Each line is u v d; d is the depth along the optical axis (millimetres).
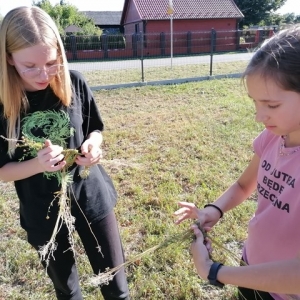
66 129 1800
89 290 2602
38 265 2914
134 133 6316
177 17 29219
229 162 4832
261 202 1427
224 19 30375
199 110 7957
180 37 25531
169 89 10953
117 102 9562
